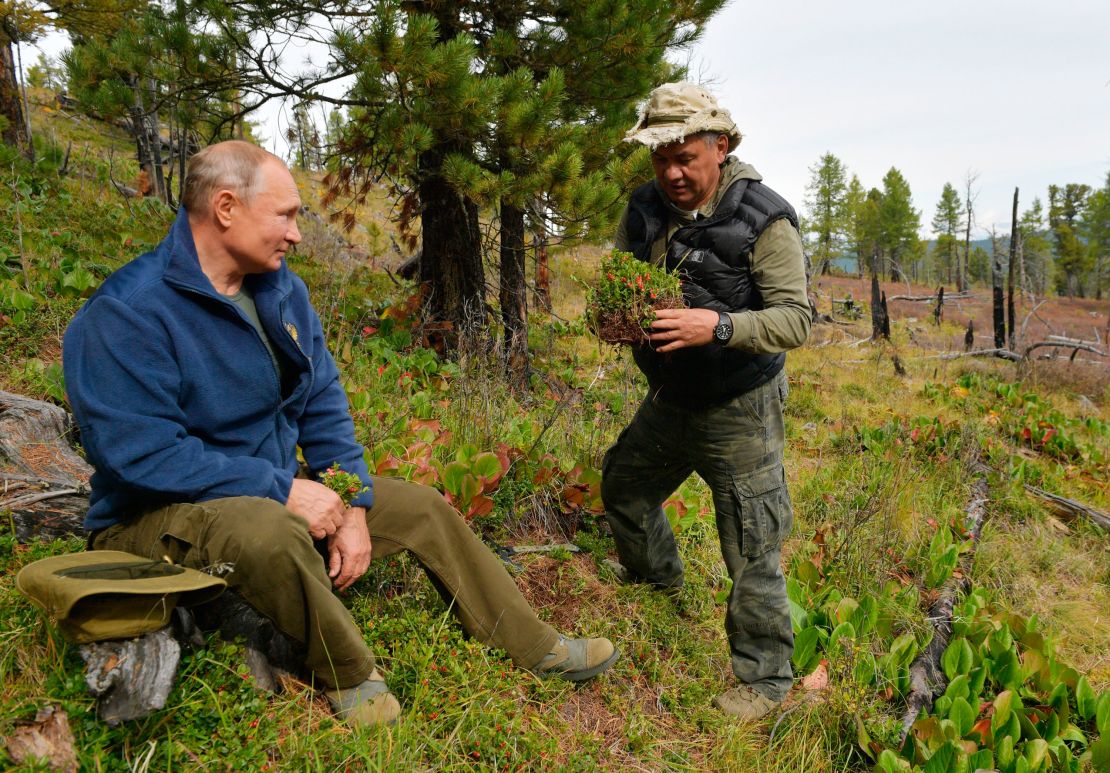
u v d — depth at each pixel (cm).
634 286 221
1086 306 5512
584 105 620
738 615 259
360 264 1062
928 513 502
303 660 194
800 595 354
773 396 248
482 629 223
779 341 220
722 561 370
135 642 151
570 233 589
